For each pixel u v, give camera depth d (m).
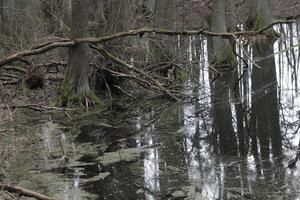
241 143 9.95
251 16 27.03
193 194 7.43
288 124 11.09
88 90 14.12
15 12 21.06
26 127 11.49
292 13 31.27
